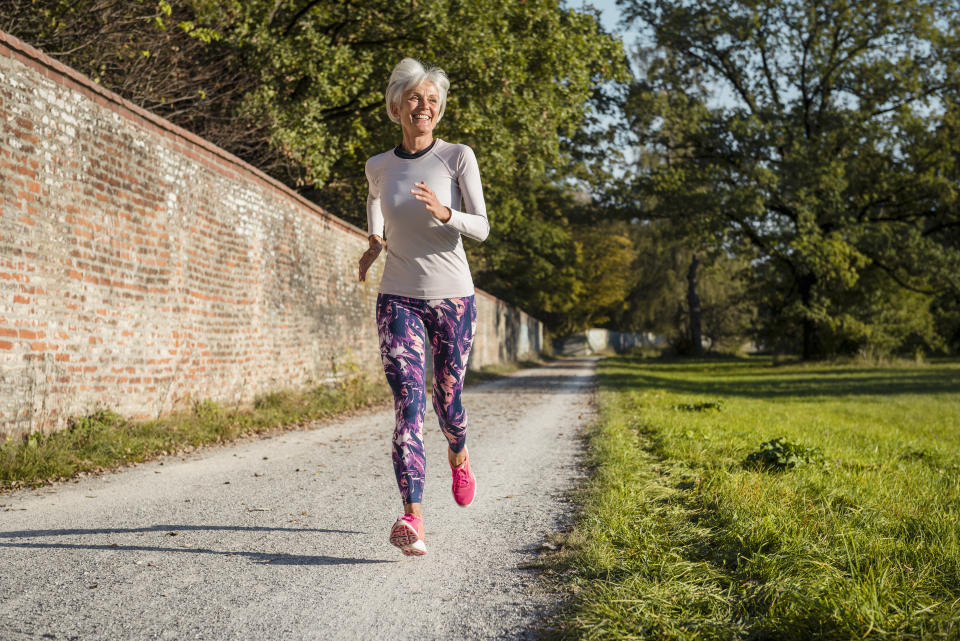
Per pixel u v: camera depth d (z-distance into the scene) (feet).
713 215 94.07
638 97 92.73
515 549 11.00
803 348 110.83
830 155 93.25
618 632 7.31
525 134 55.16
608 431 24.52
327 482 16.74
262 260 34.58
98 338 22.29
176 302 26.91
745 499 13.16
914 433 29.09
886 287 105.09
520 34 55.42
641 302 181.47
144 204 24.82
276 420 29.53
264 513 13.39
